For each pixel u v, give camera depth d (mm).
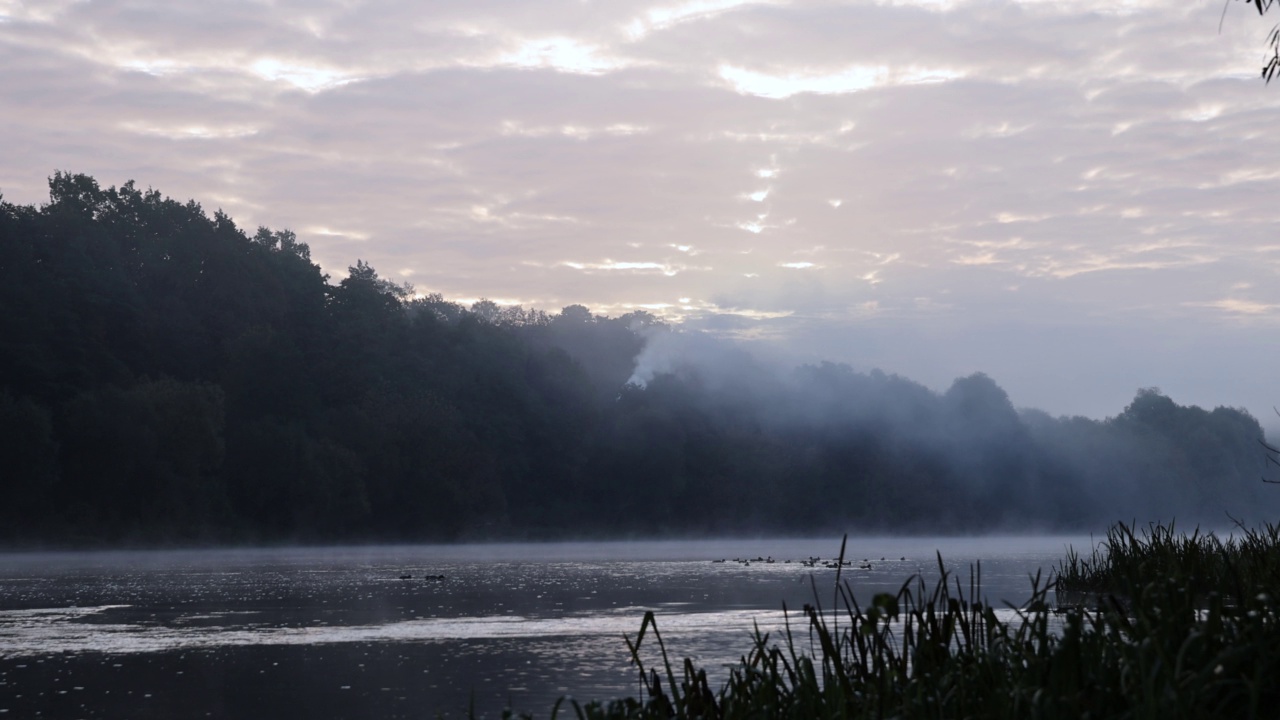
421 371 133000
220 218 133250
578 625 25203
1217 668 5160
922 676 6184
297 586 41531
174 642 22672
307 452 101688
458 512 117500
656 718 6656
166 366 109188
